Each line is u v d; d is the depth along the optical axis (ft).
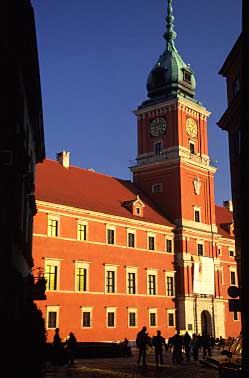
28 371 61.16
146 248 228.02
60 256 185.57
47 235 182.91
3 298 63.05
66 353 117.50
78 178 229.25
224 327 261.65
